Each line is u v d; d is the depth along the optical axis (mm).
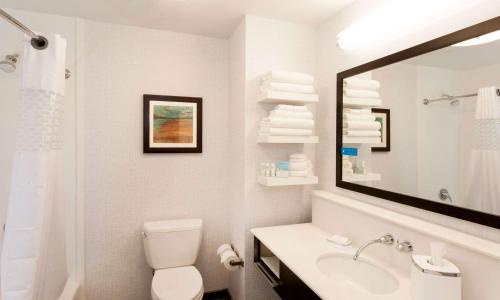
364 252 1457
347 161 1753
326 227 1802
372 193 1552
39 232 1156
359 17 1659
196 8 1800
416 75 1307
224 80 2309
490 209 1014
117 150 2047
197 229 2061
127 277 2088
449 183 1158
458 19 1136
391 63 1438
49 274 1355
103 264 2029
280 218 1994
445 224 1185
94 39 1979
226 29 2133
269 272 1657
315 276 1189
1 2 1710
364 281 1372
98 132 1999
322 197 1823
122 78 2051
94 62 1981
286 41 1987
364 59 1633
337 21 1855
